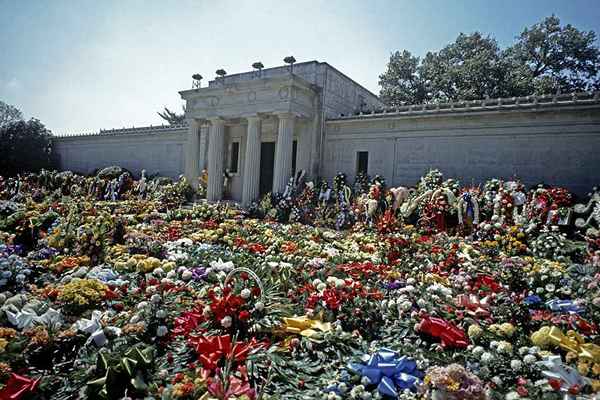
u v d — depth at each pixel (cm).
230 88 3128
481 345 552
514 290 842
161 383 448
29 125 5712
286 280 782
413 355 516
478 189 2109
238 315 569
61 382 456
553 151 2238
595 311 653
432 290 720
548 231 1474
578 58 4306
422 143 2733
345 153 3081
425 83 4919
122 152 4875
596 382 434
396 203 2136
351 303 644
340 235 1675
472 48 4584
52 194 3475
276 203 2681
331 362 521
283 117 2911
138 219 2023
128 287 733
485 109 2441
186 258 991
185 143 4234
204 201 3184
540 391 425
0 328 505
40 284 795
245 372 449
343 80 3434
